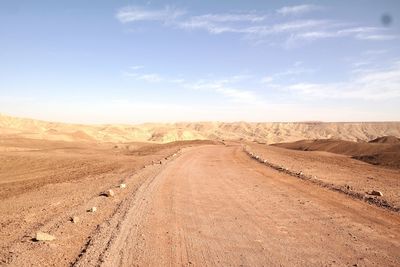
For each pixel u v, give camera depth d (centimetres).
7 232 954
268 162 3077
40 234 873
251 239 905
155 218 1111
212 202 1360
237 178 2052
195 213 1182
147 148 5906
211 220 1093
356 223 1036
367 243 860
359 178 2055
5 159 3691
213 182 1889
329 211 1187
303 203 1320
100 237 897
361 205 1277
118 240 879
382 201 1311
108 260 748
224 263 745
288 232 959
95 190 1636
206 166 2775
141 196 1462
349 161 3788
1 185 2209
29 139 7388
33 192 1694
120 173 2392
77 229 973
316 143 9556
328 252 802
